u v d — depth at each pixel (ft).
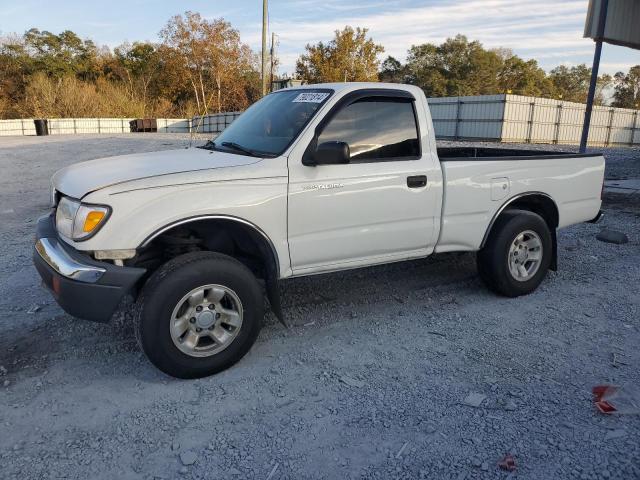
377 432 9.73
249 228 11.85
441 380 11.50
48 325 14.16
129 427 9.86
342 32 189.78
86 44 234.79
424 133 14.39
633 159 69.87
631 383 11.32
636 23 49.70
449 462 8.91
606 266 19.88
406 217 14.08
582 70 323.16
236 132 14.64
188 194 11.18
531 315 15.12
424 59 268.00
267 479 8.54
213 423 10.00
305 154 12.52
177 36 185.78
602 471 8.64
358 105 13.42
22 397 10.80
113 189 10.73
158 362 11.07
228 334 11.79
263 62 89.10
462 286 17.53
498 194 15.67
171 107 204.95
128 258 10.98
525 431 9.71
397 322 14.60
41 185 43.80
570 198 17.47
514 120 132.77
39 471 8.67
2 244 23.04
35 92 181.68
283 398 10.82
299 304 15.81
